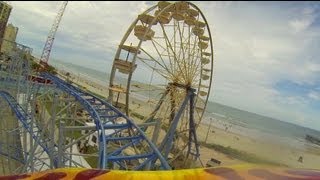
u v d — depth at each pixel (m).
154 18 31.06
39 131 32.59
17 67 38.66
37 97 36.66
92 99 33.47
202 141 64.25
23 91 40.94
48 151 29.58
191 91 33.53
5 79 38.22
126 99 31.95
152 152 22.17
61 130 25.08
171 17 33.41
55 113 29.12
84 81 169.38
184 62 34.41
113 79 33.16
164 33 33.59
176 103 34.06
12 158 32.75
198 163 38.75
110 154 22.42
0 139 35.31
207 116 124.25
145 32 30.75
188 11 33.38
